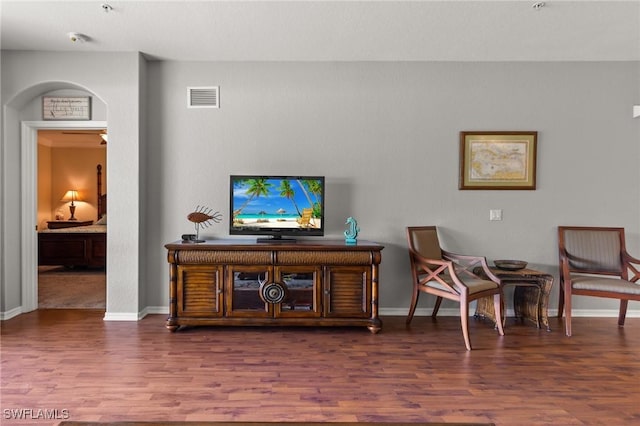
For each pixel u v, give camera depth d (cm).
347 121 372
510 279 328
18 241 365
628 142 371
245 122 371
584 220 372
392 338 309
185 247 315
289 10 278
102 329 323
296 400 208
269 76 370
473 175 372
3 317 346
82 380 229
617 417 196
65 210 752
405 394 216
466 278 329
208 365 252
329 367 252
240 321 318
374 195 374
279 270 319
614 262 344
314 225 352
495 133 370
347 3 269
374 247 318
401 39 324
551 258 373
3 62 344
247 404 203
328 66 371
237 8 275
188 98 369
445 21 293
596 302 374
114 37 321
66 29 306
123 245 349
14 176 359
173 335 310
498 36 319
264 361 260
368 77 371
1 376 234
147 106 368
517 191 373
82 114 362
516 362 263
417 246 343
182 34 315
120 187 349
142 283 360
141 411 195
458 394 217
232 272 318
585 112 371
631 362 264
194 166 370
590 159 371
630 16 284
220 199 371
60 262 584
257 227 350
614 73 370
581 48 342
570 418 194
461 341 303
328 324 320
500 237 373
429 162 373
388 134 373
